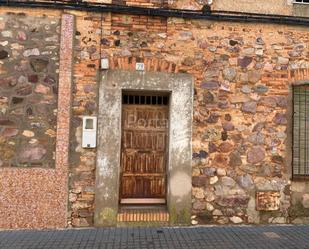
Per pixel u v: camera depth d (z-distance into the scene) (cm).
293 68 707
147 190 692
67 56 648
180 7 684
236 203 681
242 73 695
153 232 624
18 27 645
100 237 592
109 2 662
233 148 686
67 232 615
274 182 693
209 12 685
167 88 672
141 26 675
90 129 650
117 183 655
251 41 700
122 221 652
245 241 584
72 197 644
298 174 715
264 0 705
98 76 659
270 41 704
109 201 651
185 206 668
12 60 643
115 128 658
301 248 556
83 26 659
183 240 584
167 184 682
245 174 686
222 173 681
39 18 649
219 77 689
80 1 655
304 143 722
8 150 635
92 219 648
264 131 695
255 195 686
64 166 638
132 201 685
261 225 680
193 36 686
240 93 693
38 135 642
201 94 683
